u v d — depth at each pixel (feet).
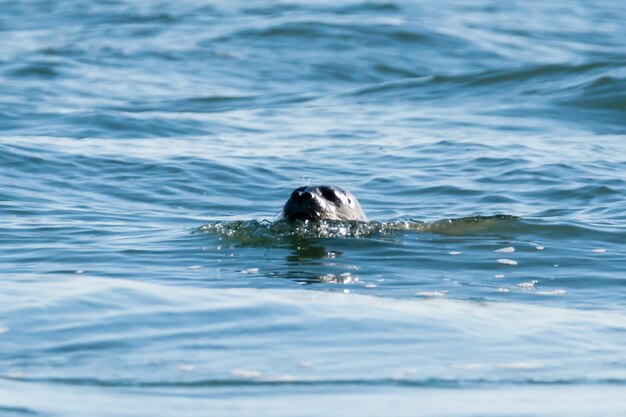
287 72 295.48
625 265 107.55
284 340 74.74
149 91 265.13
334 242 115.85
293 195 123.44
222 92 267.59
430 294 93.50
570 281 100.53
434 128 211.20
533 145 190.90
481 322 81.87
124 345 73.26
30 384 65.36
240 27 346.95
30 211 140.56
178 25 362.53
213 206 150.61
